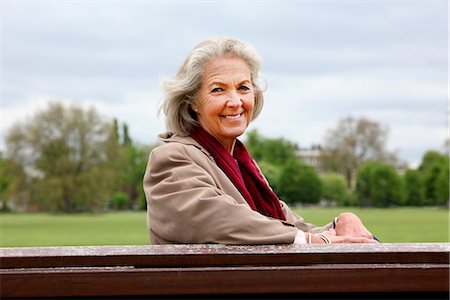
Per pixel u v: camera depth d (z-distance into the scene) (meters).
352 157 95.50
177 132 2.94
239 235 2.41
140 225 71.75
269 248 2.06
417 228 56.53
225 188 2.76
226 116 2.85
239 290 1.96
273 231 2.43
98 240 46.22
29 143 79.88
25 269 1.95
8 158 80.19
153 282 1.95
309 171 112.12
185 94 2.89
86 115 82.00
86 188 81.31
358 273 1.97
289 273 1.96
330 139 96.62
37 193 82.00
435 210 109.38
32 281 1.93
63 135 80.56
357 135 95.06
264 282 1.96
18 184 80.50
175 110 2.91
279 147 113.38
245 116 2.90
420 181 114.44
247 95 2.88
